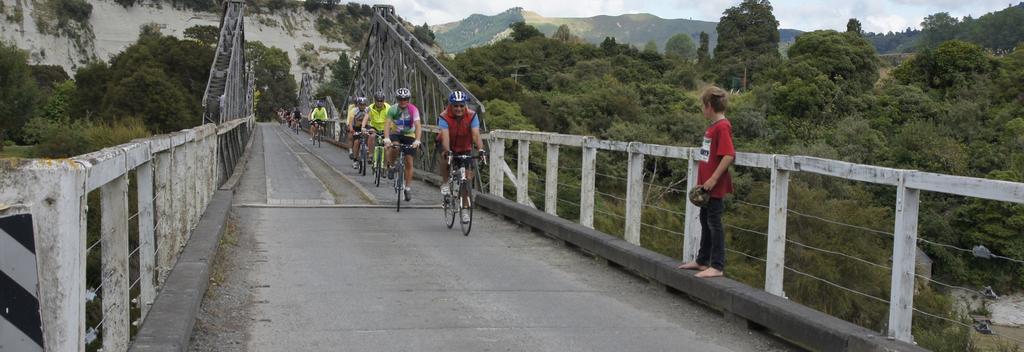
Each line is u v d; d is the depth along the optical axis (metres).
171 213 5.72
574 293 6.43
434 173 17.14
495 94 60.31
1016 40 118.56
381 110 16.03
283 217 10.55
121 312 3.86
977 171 38.31
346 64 137.25
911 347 4.12
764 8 94.88
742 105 52.44
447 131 9.44
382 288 6.41
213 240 6.83
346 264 7.39
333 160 25.84
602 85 66.75
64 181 2.48
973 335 6.89
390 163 12.59
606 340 5.04
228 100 22.67
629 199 7.65
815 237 16.09
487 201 11.62
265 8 199.75
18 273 2.36
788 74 56.28
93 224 9.48
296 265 7.28
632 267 7.04
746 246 16.20
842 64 58.03
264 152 31.11
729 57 92.25
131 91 65.94
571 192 19.00
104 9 172.75
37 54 151.00
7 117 68.81
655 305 6.07
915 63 59.41
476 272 7.20
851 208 19.31
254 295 6.02
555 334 5.16
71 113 74.19
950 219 23.17
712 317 5.73
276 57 155.00
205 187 8.86
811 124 49.00
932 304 14.30
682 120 50.50
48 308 2.46
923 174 4.17
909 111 49.97
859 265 15.55
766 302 5.16
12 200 2.42
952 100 51.69
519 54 82.38
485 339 4.99
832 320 4.73
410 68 23.28
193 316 4.77
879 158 41.12
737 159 5.97
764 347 4.96
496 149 12.19
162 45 80.19
